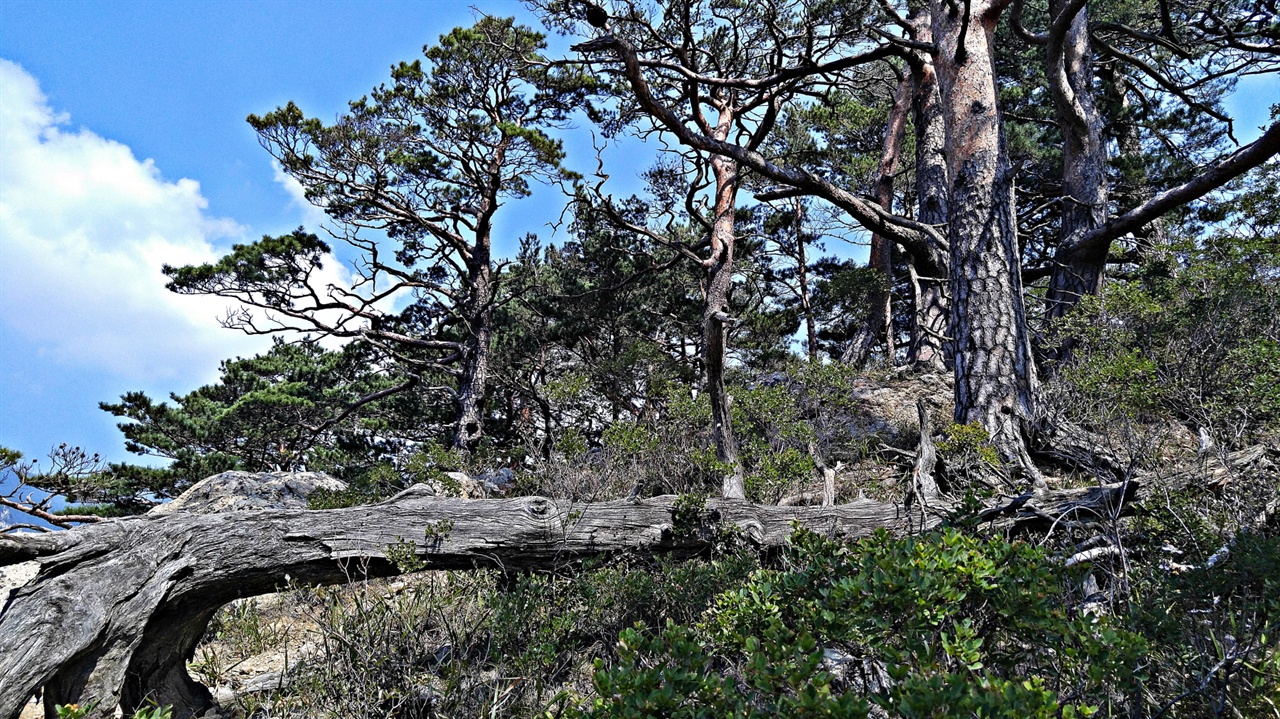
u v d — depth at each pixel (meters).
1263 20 12.66
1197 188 9.76
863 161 18.70
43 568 3.85
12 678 3.36
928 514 5.55
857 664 2.88
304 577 4.66
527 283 22.94
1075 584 3.38
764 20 13.30
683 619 4.49
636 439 9.01
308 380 24.86
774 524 5.81
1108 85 16.88
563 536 5.30
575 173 18.78
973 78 8.92
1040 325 11.34
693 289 22.44
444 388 21.77
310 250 19.06
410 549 4.78
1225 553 3.47
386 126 17.86
